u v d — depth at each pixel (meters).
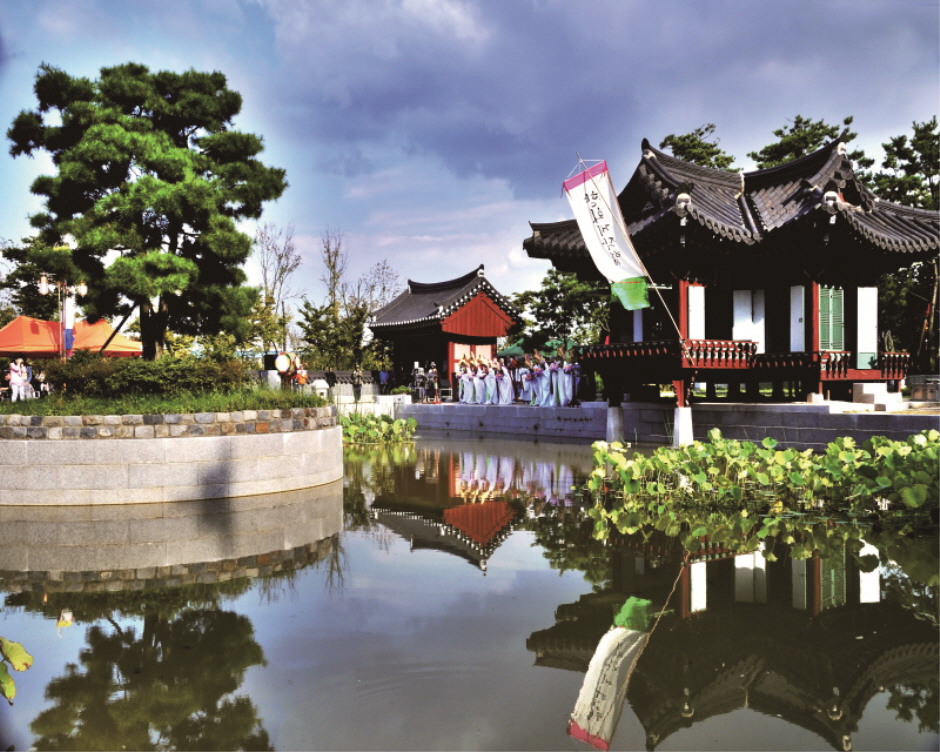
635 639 5.28
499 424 24.77
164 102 20.08
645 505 10.38
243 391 13.02
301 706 4.29
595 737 3.90
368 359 37.16
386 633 5.41
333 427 13.23
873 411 15.44
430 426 28.12
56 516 9.64
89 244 18.52
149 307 20.52
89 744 3.90
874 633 5.36
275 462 11.52
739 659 4.93
